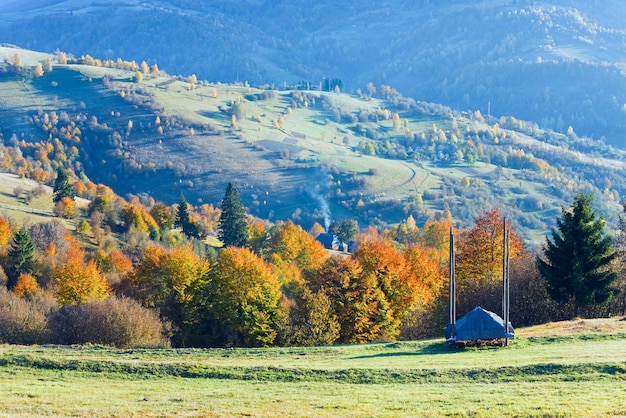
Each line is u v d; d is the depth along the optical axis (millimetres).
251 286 82375
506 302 59125
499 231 84125
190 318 83688
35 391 41312
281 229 162875
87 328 70500
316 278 89625
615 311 77188
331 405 38156
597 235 72375
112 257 135250
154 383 44625
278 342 79875
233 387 43438
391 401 38844
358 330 81062
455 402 38094
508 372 44656
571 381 42156
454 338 56062
